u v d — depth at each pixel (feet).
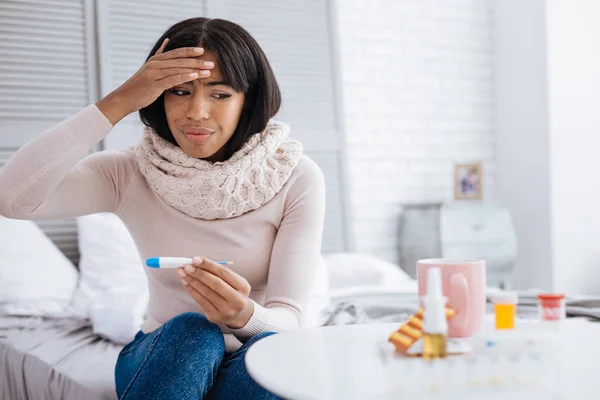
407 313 6.47
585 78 13.03
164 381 3.67
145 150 4.78
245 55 4.58
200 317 3.97
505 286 12.28
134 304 6.49
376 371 2.87
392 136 12.55
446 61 13.14
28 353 6.15
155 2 10.14
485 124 13.58
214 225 4.73
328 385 2.66
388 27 12.57
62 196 4.52
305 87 11.30
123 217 4.90
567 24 12.85
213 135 4.54
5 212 4.32
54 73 9.43
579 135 13.00
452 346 2.92
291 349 3.30
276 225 4.84
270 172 4.73
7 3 9.19
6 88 9.16
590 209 13.07
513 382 2.60
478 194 13.05
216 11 10.61
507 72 13.50
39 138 4.27
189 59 4.29
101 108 4.29
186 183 4.60
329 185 11.43
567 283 12.84
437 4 13.07
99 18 9.70
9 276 7.52
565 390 2.55
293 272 4.61
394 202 12.51
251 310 4.04
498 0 13.56
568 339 3.42
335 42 11.62
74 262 9.16
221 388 3.92
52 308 7.53
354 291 8.05
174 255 4.77
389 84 12.55
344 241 11.51
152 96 4.30
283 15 11.19
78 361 5.84
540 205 12.94
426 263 3.46
